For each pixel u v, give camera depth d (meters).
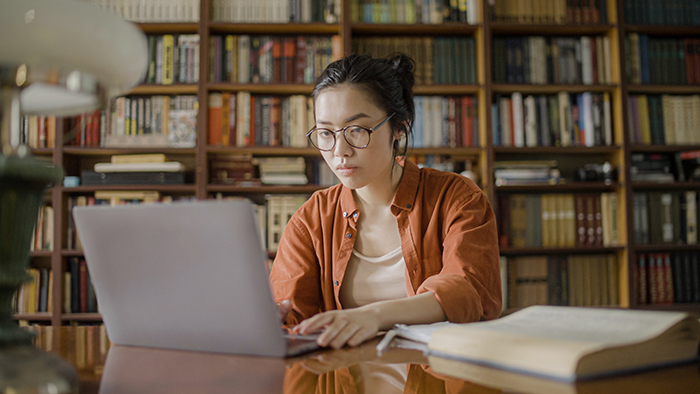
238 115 2.67
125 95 2.67
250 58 2.68
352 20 2.72
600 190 2.92
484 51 2.67
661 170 2.76
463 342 0.59
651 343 0.53
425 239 1.16
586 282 2.70
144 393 0.46
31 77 0.52
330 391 0.46
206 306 0.62
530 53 2.73
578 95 2.74
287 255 1.24
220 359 0.61
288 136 2.67
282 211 2.66
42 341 0.78
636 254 2.71
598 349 0.48
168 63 2.65
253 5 2.70
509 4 2.74
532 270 2.68
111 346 0.72
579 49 2.76
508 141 2.70
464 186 1.17
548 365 0.50
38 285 2.58
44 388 0.43
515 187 2.76
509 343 0.55
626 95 2.71
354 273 1.21
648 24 2.77
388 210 1.21
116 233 0.63
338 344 0.67
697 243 2.71
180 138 2.64
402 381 0.50
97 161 2.83
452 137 2.70
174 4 2.67
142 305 0.66
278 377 0.52
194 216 0.58
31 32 0.49
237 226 0.57
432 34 2.83
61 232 2.57
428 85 2.69
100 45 0.55
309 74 2.68
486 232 1.05
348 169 1.08
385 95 1.09
